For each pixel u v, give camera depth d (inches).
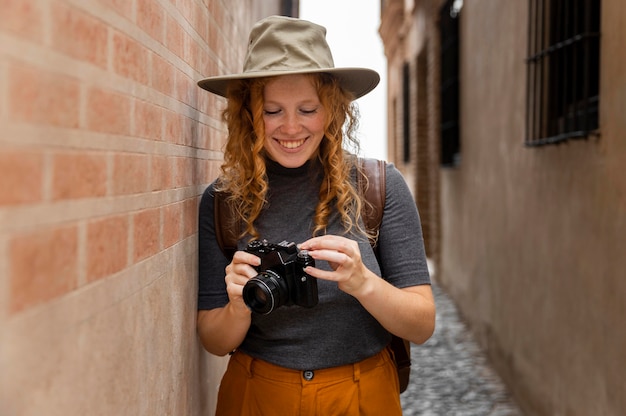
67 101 36.1
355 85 68.6
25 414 31.5
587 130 113.1
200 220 72.7
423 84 371.2
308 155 65.8
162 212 57.0
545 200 142.4
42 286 33.3
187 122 68.0
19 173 30.8
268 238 67.4
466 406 164.7
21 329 31.1
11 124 30.0
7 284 29.8
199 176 75.8
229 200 69.0
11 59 30.0
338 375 66.3
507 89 176.2
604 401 108.5
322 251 59.7
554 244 136.3
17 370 30.8
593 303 114.0
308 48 63.8
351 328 66.4
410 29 418.6
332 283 66.0
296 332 65.9
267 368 67.5
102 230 41.8
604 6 109.3
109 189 43.0
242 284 62.7
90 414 40.1
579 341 121.1
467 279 240.1
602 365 109.7
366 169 69.2
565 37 126.5
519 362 164.6
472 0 227.6
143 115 50.7
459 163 254.8
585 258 118.0
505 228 180.1
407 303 64.8
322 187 67.2
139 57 49.4
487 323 203.8
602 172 109.7
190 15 69.3
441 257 312.0
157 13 54.6
